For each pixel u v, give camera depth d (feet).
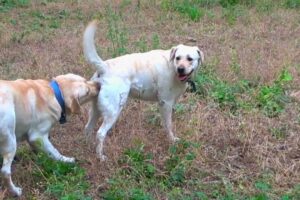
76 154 15.12
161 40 24.47
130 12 29.53
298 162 14.96
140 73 14.99
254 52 22.74
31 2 31.48
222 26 26.99
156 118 16.88
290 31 26.25
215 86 18.89
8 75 19.57
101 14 29.09
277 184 14.07
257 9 30.53
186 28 26.50
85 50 14.52
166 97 15.43
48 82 14.47
